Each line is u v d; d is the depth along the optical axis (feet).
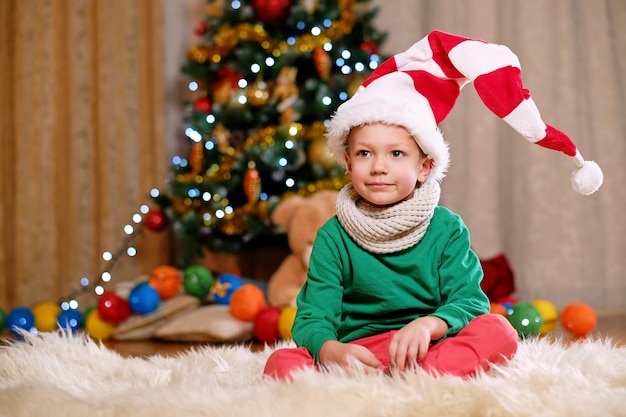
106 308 9.61
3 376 5.25
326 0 11.48
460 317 4.59
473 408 3.71
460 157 12.51
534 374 4.22
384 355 4.73
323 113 10.94
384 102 4.80
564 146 5.03
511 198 12.39
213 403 3.82
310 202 9.93
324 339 4.62
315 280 4.98
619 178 12.22
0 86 12.46
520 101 4.84
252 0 11.62
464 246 4.95
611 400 3.72
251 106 11.39
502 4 12.39
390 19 12.84
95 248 12.56
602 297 12.19
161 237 12.56
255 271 12.94
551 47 12.25
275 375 4.51
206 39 11.94
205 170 11.62
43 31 12.50
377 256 4.92
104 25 12.61
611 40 12.28
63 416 3.86
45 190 12.45
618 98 12.25
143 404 3.85
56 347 6.00
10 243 12.48
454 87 5.18
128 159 12.66
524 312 8.25
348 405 3.74
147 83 12.69
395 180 4.76
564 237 12.25
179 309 9.81
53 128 12.48
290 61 11.11
